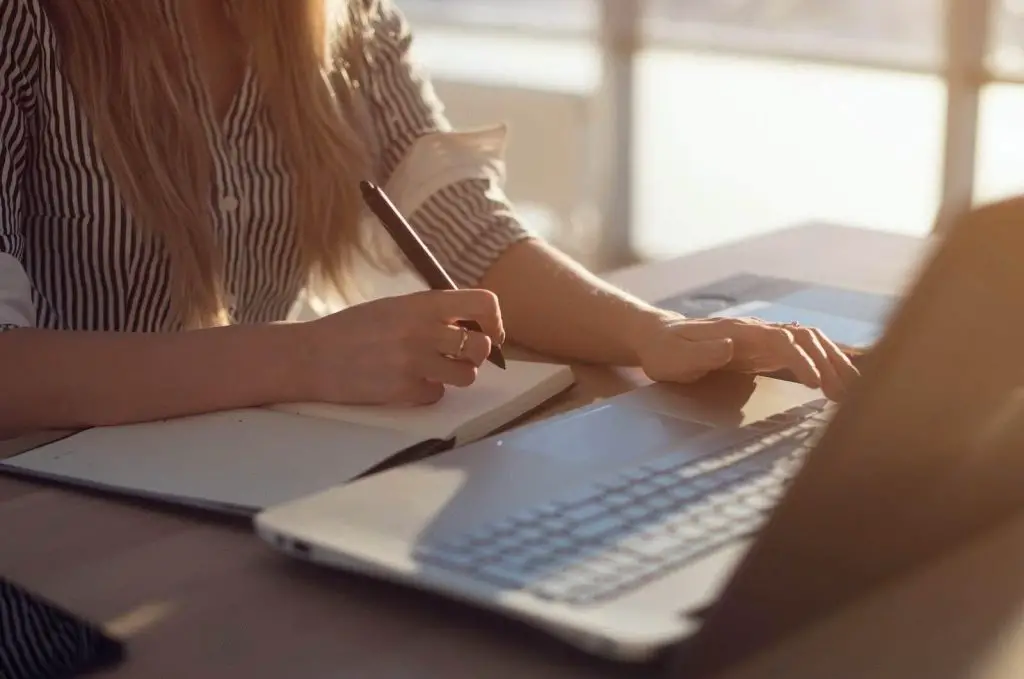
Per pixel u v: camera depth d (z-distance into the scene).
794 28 3.25
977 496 0.60
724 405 0.91
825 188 3.30
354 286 1.34
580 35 3.62
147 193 1.16
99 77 1.13
